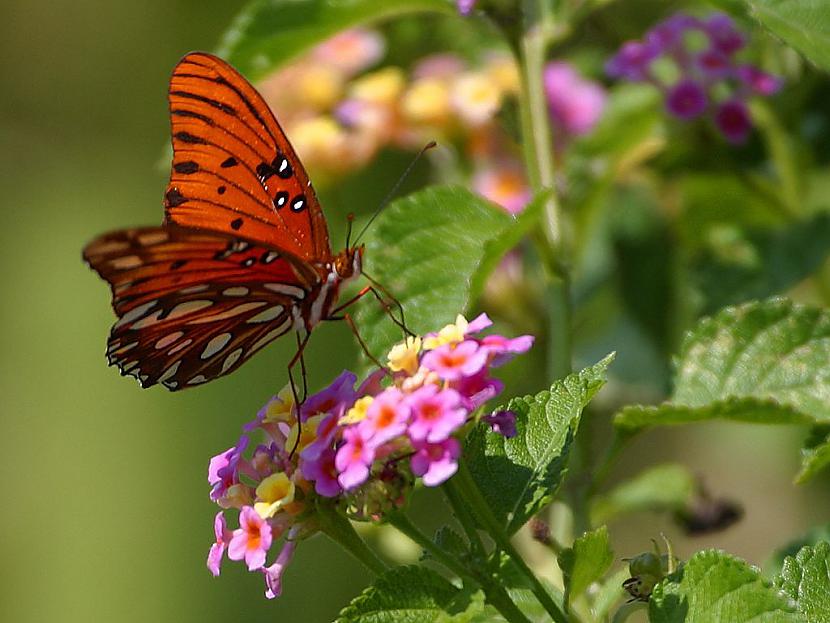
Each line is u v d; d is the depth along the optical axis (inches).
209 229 20.9
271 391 37.5
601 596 21.0
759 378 21.7
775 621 19.8
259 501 20.2
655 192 25.3
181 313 21.4
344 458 19.8
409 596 20.0
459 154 25.4
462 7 22.9
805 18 21.7
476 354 20.0
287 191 21.6
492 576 20.1
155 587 38.1
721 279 24.0
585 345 25.8
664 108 24.4
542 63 23.1
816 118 24.7
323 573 33.6
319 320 21.9
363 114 25.3
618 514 24.5
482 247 22.1
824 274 24.9
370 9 23.1
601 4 23.1
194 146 21.4
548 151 23.0
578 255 24.7
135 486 39.4
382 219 22.2
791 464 27.0
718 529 24.1
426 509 26.4
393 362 20.3
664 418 21.4
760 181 24.8
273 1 23.1
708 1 22.1
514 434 20.3
